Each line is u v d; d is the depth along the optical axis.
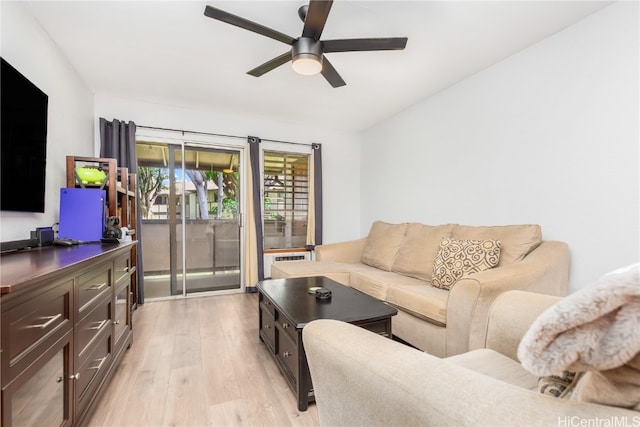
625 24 1.80
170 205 3.70
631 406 0.41
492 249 2.13
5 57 1.65
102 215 2.10
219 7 1.90
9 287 0.79
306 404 1.52
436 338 1.91
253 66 2.65
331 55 2.45
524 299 1.16
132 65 2.63
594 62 1.94
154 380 1.78
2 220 1.57
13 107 1.59
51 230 1.85
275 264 3.33
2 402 0.82
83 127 2.90
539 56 2.26
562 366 0.42
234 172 4.03
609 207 1.88
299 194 4.44
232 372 1.88
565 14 1.95
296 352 1.58
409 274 2.78
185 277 3.75
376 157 4.34
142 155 3.58
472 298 1.67
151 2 1.85
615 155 1.85
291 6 1.89
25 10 1.85
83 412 1.34
